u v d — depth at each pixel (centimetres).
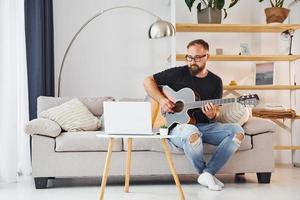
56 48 416
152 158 300
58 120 318
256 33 434
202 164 287
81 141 293
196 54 301
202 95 301
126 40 425
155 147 297
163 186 299
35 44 371
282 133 430
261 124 307
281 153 434
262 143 307
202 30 414
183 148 283
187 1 404
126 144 296
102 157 297
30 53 370
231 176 345
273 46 435
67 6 417
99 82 421
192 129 278
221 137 288
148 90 300
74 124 321
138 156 299
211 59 409
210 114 289
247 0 434
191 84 302
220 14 399
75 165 295
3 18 323
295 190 278
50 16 400
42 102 344
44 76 385
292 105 421
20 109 364
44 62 386
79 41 419
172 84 304
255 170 305
